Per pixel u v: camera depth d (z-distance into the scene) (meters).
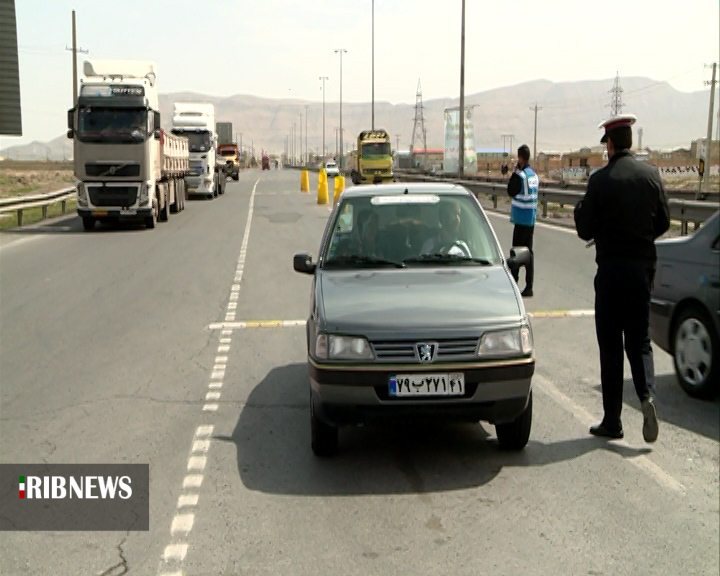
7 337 9.67
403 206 6.65
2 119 23.69
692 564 4.04
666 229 5.83
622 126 5.77
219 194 44.16
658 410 6.48
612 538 4.32
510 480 5.14
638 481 5.08
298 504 4.85
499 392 5.14
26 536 4.53
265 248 18.42
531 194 11.85
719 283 6.38
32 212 31.28
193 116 40.69
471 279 5.90
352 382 5.11
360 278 6.00
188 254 17.53
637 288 5.65
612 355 5.82
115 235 22.11
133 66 25.08
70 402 7.03
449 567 4.04
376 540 4.36
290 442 5.96
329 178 73.50
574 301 11.28
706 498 4.81
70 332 9.90
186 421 6.49
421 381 5.09
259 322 10.31
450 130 76.75
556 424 6.23
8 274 14.82
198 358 8.54
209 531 4.51
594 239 5.88
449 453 5.67
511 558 4.12
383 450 5.76
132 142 22.84
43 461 5.66
